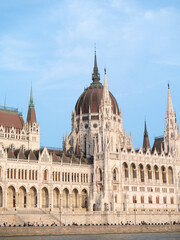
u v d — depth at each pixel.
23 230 123.12
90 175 182.75
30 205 165.38
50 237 120.69
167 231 153.62
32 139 186.62
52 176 170.38
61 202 170.50
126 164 186.25
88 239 116.19
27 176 163.38
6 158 158.50
